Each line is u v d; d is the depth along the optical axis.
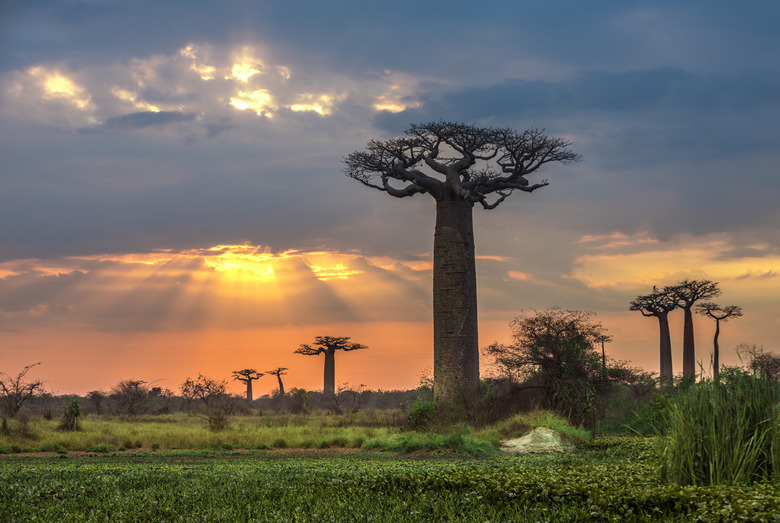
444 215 34.28
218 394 54.72
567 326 30.00
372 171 37.16
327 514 7.35
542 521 6.79
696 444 8.81
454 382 32.19
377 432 25.89
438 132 33.12
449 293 33.41
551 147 34.34
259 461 17.09
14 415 31.28
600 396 29.16
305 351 81.62
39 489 9.39
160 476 11.16
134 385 46.19
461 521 6.99
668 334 63.06
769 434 8.66
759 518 6.07
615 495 7.26
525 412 28.50
